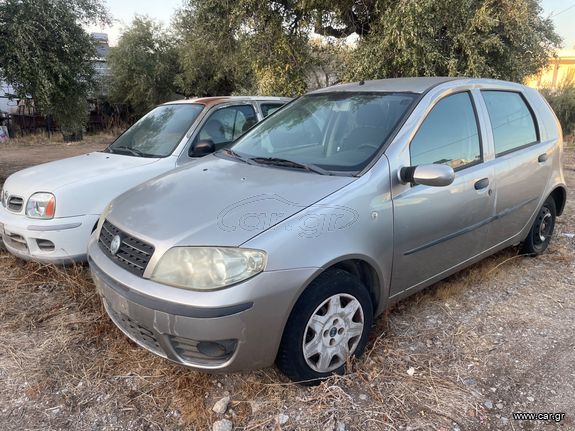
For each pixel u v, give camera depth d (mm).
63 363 2920
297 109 3855
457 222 3303
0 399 2611
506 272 4242
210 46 10523
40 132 20875
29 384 2723
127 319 2562
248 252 2309
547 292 3887
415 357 2943
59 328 3305
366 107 3381
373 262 2740
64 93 9109
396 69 8180
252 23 8992
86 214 4051
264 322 2324
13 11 8156
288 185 2783
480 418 2459
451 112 3408
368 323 2832
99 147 17469
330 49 9953
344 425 2381
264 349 2381
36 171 4484
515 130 4020
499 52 8344
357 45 9070
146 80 22312
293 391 2617
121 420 2461
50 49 8641
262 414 2479
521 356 2984
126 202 2988
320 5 8430
